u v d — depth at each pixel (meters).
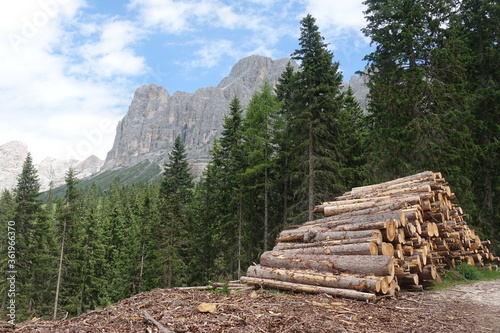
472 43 19.19
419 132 15.95
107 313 4.42
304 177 20.67
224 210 27.70
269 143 24.50
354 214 9.28
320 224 9.18
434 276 7.73
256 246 26.53
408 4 17.31
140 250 31.09
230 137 27.33
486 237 16.36
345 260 6.62
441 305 5.90
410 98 16.75
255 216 26.80
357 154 23.80
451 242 9.88
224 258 27.03
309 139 20.12
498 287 7.85
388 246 6.94
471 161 16.36
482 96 17.11
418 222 8.29
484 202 17.66
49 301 28.08
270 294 6.42
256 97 24.67
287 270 7.23
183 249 28.28
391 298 6.12
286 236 9.11
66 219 28.83
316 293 6.39
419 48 16.39
